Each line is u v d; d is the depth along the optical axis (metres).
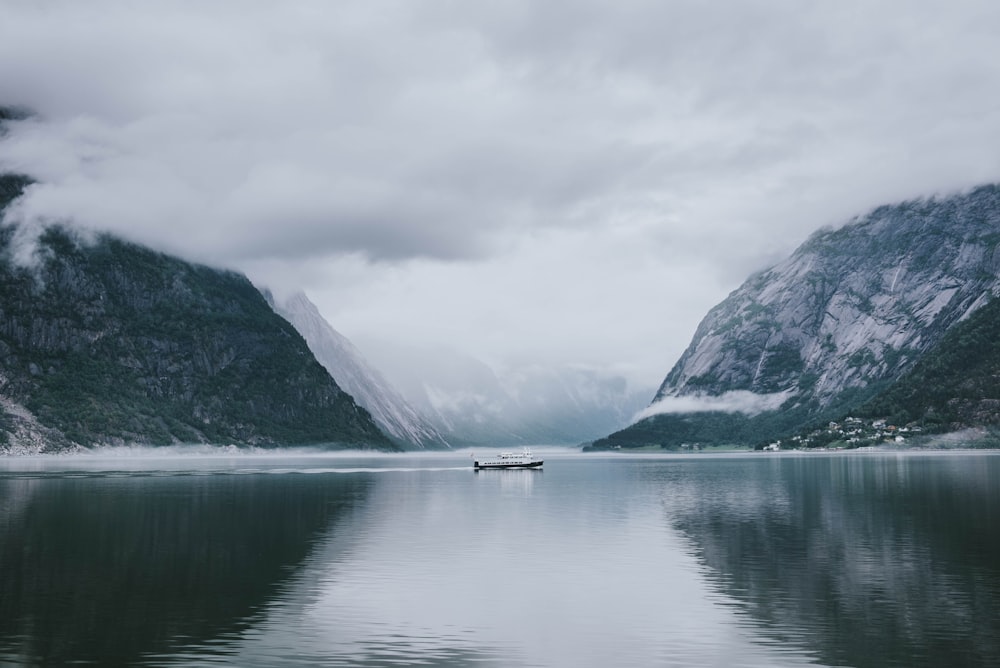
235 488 174.75
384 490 172.00
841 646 50.06
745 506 129.12
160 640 51.81
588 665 47.56
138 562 77.31
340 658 48.69
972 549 82.06
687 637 52.66
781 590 64.75
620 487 179.88
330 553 83.12
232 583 68.25
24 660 47.78
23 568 74.12
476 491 169.50
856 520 106.69
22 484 186.12
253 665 47.22
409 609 60.00
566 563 77.62
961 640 50.81
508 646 51.06
